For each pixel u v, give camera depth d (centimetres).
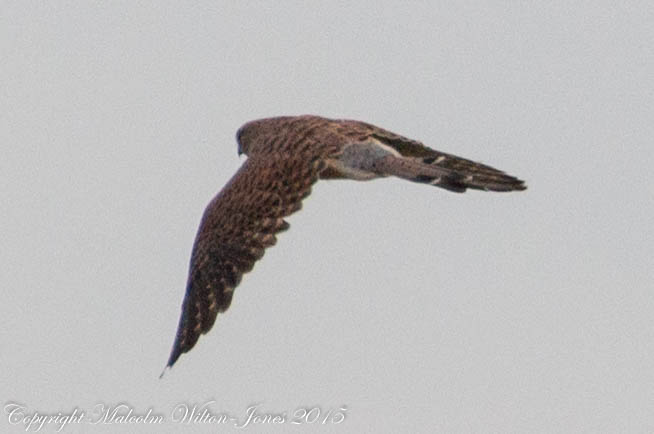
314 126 1439
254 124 1564
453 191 1380
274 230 1334
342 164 1416
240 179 1385
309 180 1381
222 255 1322
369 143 1421
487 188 1386
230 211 1347
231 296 1299
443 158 1431
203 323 1297
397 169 1402
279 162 1398
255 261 1315
